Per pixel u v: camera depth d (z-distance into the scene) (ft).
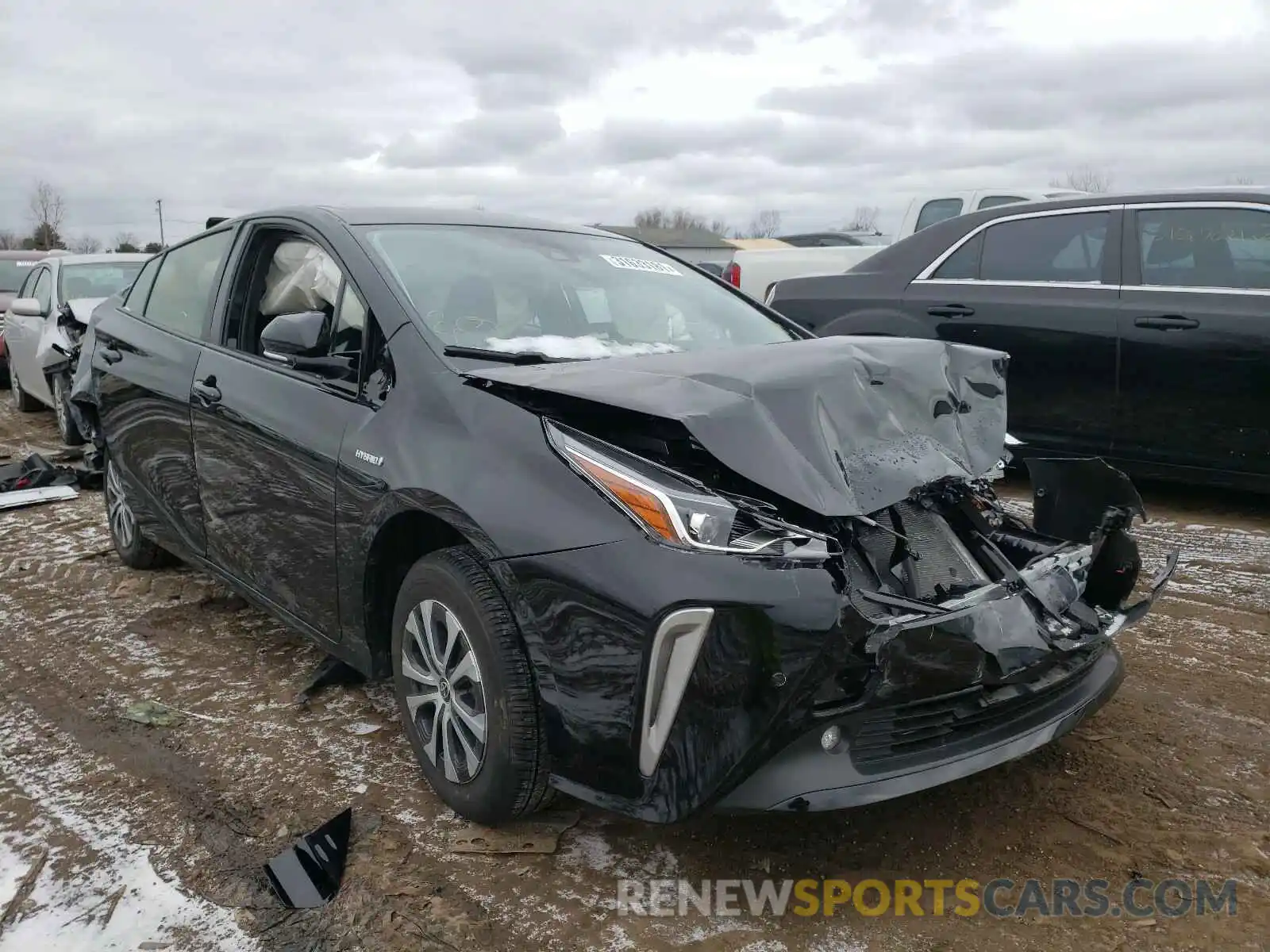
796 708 7.34
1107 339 18.52
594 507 7.87
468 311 10.69
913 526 8.92
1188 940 7.63
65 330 27.02
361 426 9.93
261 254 12.89
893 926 7.82
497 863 8.56
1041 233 19.75
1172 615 14.14
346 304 10.95
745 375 8.48
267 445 11.25
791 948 7.57
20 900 8.13
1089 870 8.48
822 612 7.24
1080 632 8.93
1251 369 17.13
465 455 8.74
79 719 11.38
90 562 17.29
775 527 7.50
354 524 9.86
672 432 8.07
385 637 10.25
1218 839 8.89
